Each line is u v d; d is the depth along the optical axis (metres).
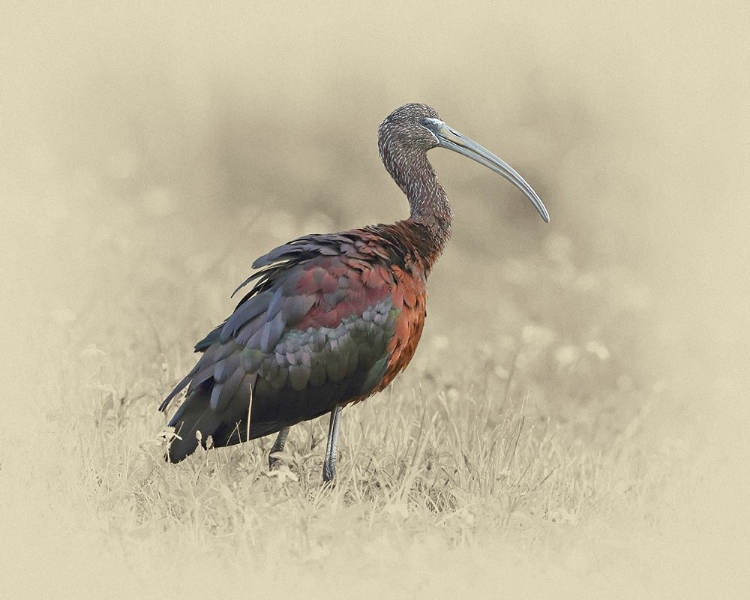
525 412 12.16
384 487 9.59
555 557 9.12
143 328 13.64
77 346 12.68
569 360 13.75
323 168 25.42
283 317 9.63
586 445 12.52
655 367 16.19
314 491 9.70
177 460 9.65
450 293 20.23
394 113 11.72
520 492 9.97
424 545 8.89
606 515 10.24
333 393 9.85
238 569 8.39
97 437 10.20
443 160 24.45
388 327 9.97
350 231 10.27
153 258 17.30
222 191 25.14
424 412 10.97
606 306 17.42
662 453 11.97
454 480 10.05
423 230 11.10
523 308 18.05
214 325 13.94
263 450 10.44
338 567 8.48
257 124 26.00
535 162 24.44
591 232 23.17
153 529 8.96
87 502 9.26
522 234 23.61
